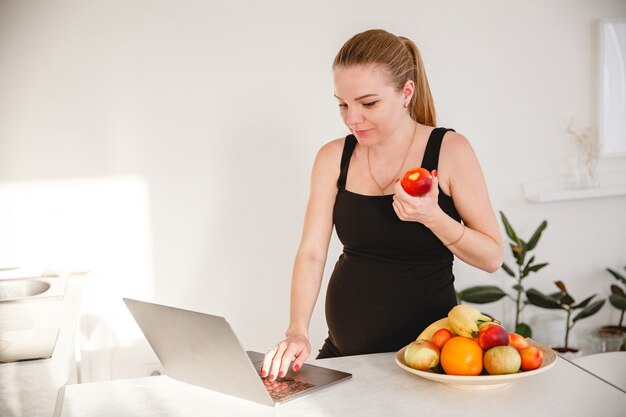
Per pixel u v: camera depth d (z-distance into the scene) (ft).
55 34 9.46
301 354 5.07
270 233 10.36
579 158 11.35
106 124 9.72
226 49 9.96
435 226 5.12
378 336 5.75
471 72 10.87
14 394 4.82
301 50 10.19
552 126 11.24
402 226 5.65
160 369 10.12
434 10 10.61
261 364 5.23
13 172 9.53
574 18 11.14
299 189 10.39
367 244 5.84
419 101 5.95
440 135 5.66
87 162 9.72
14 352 5.78
